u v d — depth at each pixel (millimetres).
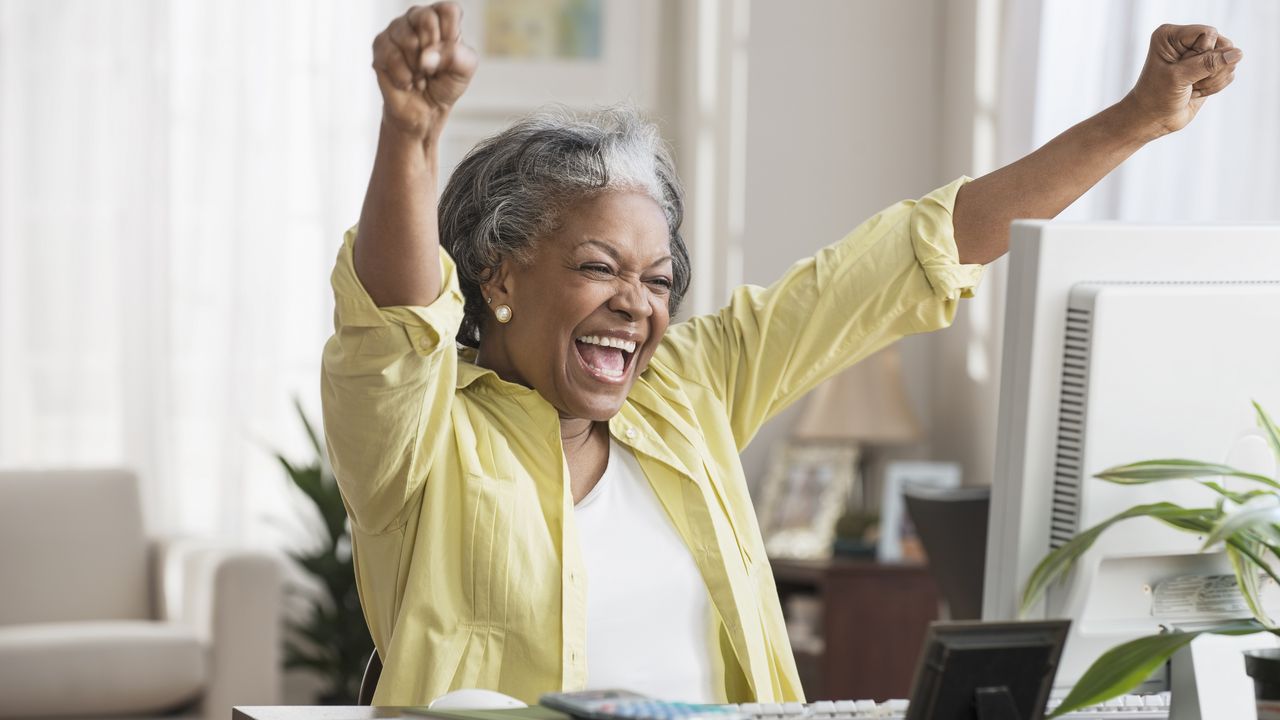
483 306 1842
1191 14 4016
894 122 6020
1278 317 1393
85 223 5770
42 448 5746
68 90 5738
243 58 5867
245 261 5879
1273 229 1421
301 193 5941
